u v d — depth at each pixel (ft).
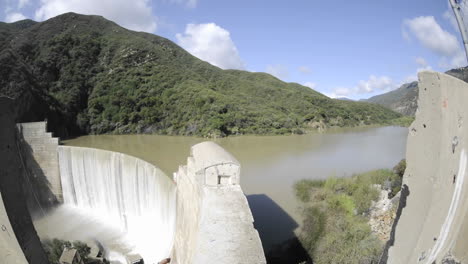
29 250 32.37
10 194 31.76
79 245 91.86
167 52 351.67
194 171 64.95
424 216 25.34
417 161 27.50
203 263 39.45
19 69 190.60
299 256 75.97
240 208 50.93
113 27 362.74
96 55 292.20
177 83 276.00
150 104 248.11
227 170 58.13
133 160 105.40
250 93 338.34
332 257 71.51
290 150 185.06
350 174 131.44
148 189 100.94
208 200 53.16
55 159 127.44
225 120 230.27
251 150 183.11
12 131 33.94
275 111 282.77
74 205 128.36
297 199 107.34
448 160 22.85
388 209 87.04
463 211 20.03
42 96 204.03
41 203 127.13
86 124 231.71
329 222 87.15
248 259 39.70
